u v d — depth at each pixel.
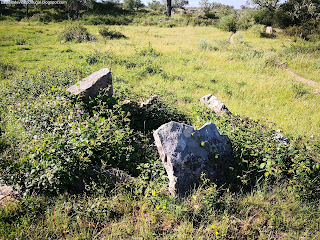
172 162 4.32
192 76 11.91
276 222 3.89
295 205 4.20
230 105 8.71
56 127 5.05
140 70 11.97
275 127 6.88
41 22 33.34
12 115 6.21
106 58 13.64
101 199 4.02
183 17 41.91
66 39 20.77
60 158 4.25
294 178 4.58
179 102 8.63
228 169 4.73
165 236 3.60
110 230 3.70
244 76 12.27
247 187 4.70
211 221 3.90
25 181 4.23
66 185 4.27
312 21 29.53
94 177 4.47
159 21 38.84
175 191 4.25
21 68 11.82
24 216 3.74
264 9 37.56
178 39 23.78
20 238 3.44
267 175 4.49
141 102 7.09
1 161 4.75
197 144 4.58
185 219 3.85
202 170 4.52
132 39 22.73
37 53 15.65
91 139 4.50
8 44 18.19
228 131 5.63
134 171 4.84
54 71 9.70
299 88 10.69
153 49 16.20
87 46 18.22
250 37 26.67
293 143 5.26
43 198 4.08
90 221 3.79
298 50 17.70
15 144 5.57
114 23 36.28
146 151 5.27
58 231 3.60
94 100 6.52
